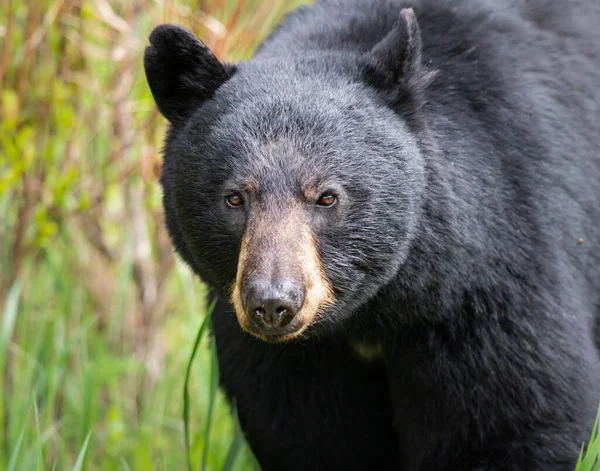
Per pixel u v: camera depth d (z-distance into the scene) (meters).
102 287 14.11
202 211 9.15
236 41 13.00
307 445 10.68
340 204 8.90
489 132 9.71
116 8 13.35
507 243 9.52
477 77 9.84
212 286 9.77
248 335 10.14
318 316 9.02
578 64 10.85
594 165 10.59
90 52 13.09
